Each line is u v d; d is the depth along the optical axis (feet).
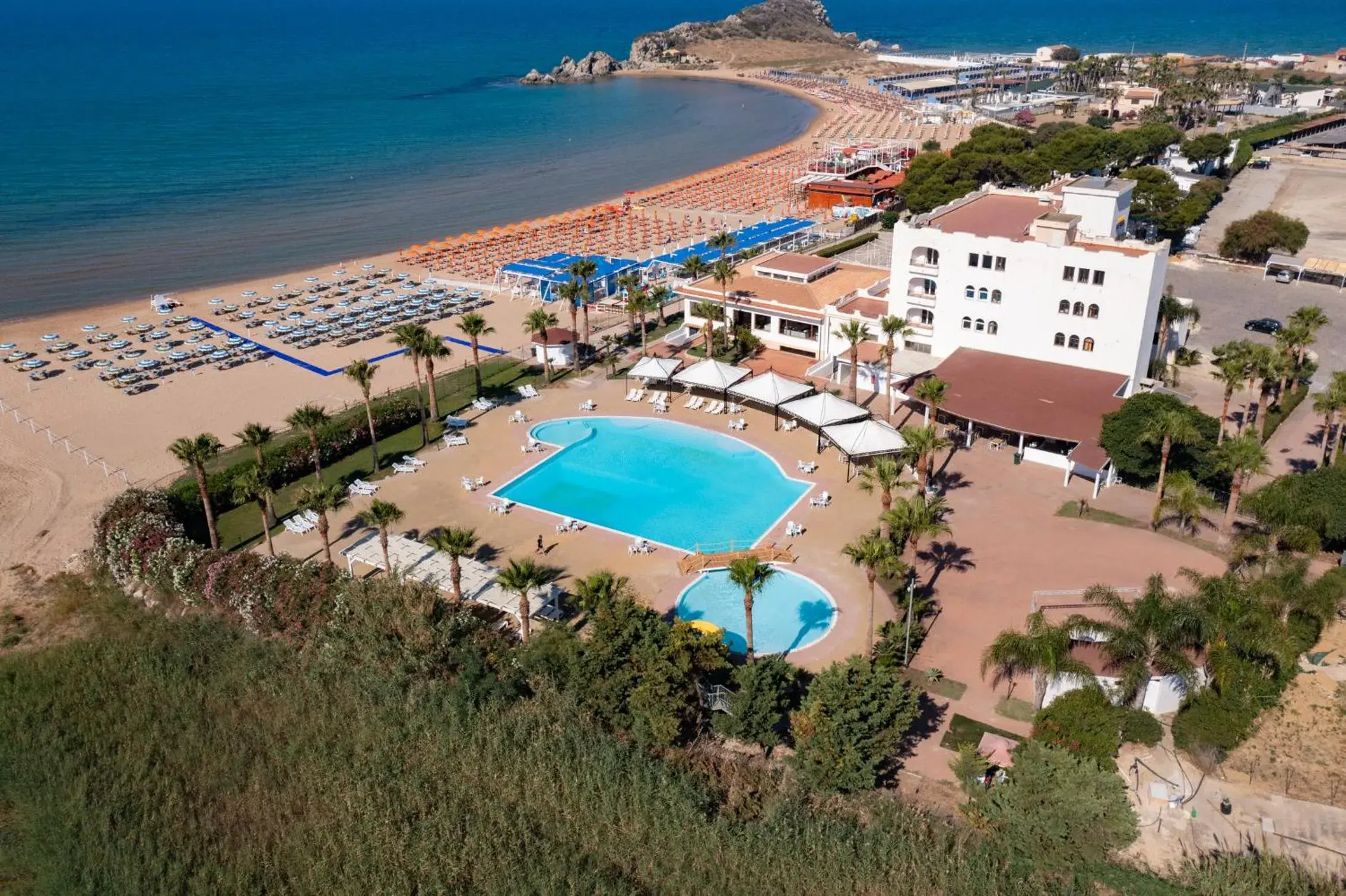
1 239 488.44
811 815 126.82
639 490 222.69
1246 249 380.37
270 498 221.05
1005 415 224.74
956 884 115.24
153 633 172.35
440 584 176.35
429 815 131.85
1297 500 176.76
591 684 144.05
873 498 214.07
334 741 145.48
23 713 153.69
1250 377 219.82
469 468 234.99
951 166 443.32
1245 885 110.73
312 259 452.35
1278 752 135.95
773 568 185.88
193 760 144.25
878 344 279.49
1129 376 239.30
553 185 632.38
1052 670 136.46
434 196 597.93
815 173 587.27
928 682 151.84
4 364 315.99
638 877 122.42
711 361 264.93
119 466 242.17
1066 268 238.48
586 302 305.53
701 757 138.92
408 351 248.93
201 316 364.99
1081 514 201.36
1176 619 134.72
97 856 127.54
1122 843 116.37
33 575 195.21
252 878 124.67
